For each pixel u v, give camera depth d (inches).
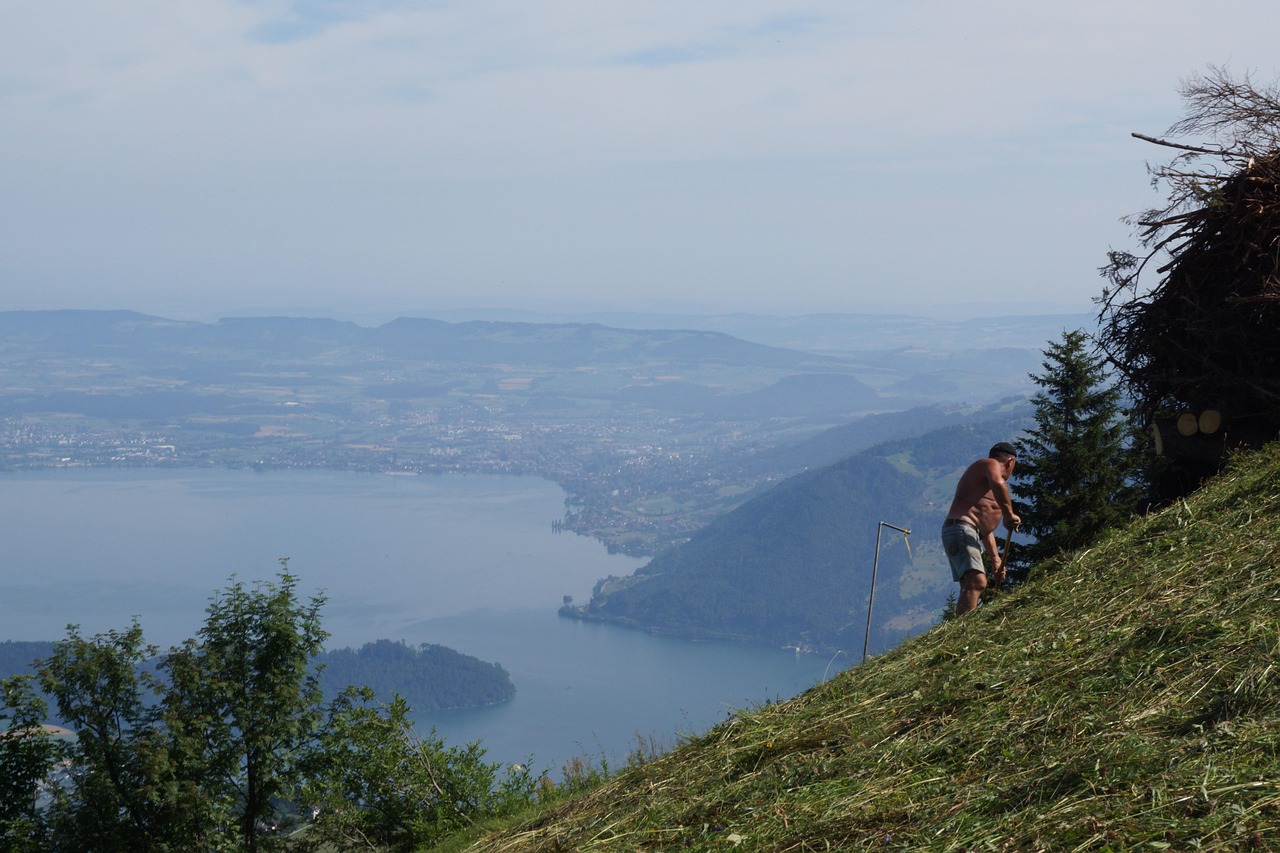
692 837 165.2
